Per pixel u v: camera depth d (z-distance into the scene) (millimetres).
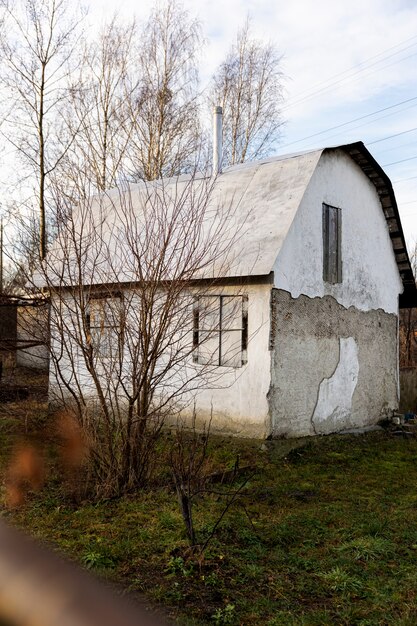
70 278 6266
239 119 24125
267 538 5195
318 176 10367
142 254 6395
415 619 3775
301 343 9789
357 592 4230
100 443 6262
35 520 5395
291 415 9508
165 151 21203
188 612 3770
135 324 6281
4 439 8281
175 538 4965
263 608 3900
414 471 8547
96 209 11742
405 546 5195
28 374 10594
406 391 14258
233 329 9000
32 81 17906
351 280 11359
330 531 5523
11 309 10656
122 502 5914
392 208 12398
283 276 9344
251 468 7910
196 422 9750
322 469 8352
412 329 21672
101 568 4293
